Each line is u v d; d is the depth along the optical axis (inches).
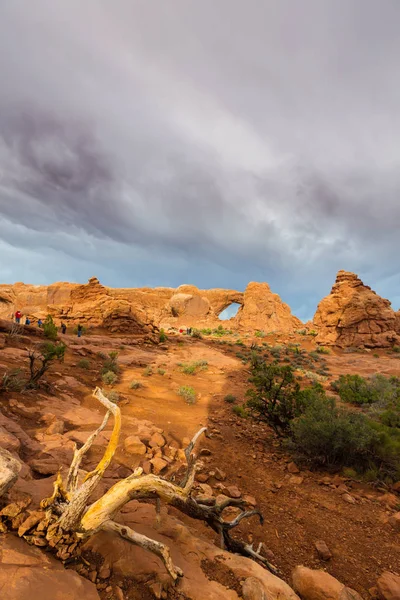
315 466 328.5
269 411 414.6
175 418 433.7
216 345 1467.8
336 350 1776.6
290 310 2723.9
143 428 356.2
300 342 1915.6
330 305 1974.7
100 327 1501.0
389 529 222.4
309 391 435.5
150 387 586.9
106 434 317.1
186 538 147.0
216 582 122.6
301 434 337.1
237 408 510.3
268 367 439.5
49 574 99.0
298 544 197.2
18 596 86.8
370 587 165.2
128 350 1008.9
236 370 925.2
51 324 859.4
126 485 127.2
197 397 577.0
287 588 126.6
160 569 118.5
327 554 184.4
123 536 116.6
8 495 128.3
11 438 235.9
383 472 318.0
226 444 369.4
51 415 327.9
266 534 203.9
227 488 256.1
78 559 112.5
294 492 269.7
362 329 1845.5
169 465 287.1
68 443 270.5
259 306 2549.2
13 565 96.7
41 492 149.6
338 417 360.8
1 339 639.8
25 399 364.8
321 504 251.6
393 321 1867.6
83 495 113.3
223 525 150.9
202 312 2896.2
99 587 105.4
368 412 581.0
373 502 261.4
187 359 1019.3
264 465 323.3
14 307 2755.9
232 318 2891.2
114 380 559.5
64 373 539.8
